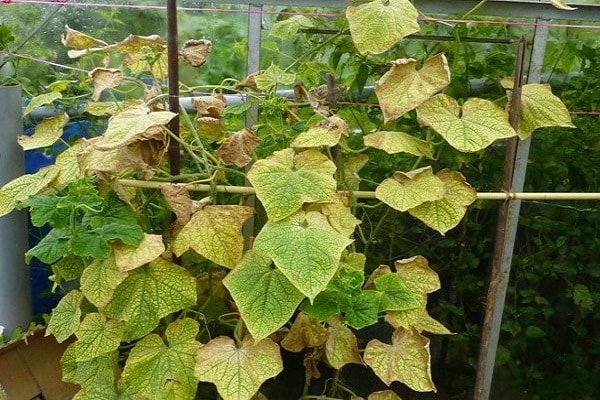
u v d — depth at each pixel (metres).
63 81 1.11
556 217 1.38
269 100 1.04
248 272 0.86
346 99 1.23
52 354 1.11
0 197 0.96
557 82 1.31
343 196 0.97
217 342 0.88
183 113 0.96
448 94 1.21
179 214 0.90
